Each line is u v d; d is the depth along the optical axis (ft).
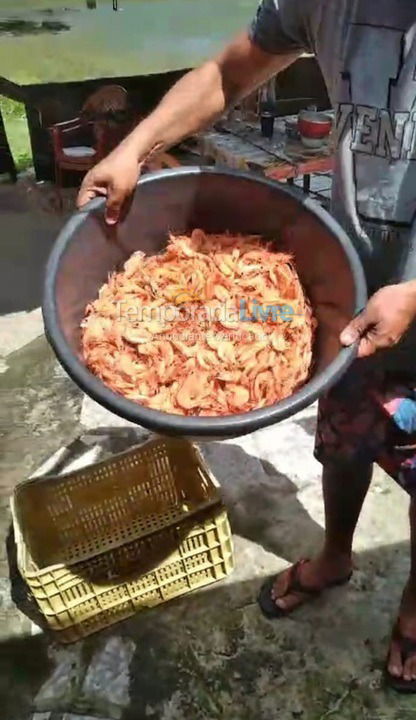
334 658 5.50
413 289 3.58
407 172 3.80
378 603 5.87
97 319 4.46
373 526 6.47
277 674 5.42
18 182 14.60
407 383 4.42
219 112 4.78
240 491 6.87
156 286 4.64
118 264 4.76
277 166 11.12
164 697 5.31
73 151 13.44
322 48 3.99
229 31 13.25
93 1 14.90
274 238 4.74
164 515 6.07
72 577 5.42
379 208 3.99
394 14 3.54
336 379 3.60
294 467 7.09
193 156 12.95
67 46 13.05
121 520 6.24
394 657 5.29
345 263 4.03
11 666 5.55
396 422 4.50
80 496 6.28
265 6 4.33
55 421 7.80
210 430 3.48
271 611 5.79
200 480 6.26
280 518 6.61
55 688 5.39
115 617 5.79
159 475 6.48
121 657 5.58
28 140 16.57
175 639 5.69
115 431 7.63
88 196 4.53
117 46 12.78
